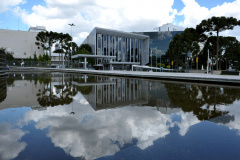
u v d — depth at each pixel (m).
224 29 33.16
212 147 2.00
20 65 52.41
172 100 5.35
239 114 3.63
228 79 10.81
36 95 6.15
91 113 3.71
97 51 71.31
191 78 12.97
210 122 3.03
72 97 5.80
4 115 3.50
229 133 2.46
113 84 10.45
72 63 51.62
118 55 78.06
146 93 6.84
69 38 59.59
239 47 49.78
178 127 2.78
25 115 3.51
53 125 2.89
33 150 2.01
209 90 7.81
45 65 54.09
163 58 85.00
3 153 1.92
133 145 2.11
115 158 1.79
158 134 2.48
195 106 4.49
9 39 88.19
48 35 59.31
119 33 75.25
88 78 16.02
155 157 1.79
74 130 2.66
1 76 17.42
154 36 87.19
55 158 1.82
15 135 2.45
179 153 1.87
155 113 3.75
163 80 14.01
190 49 37.31
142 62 87.50
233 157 1.76
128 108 4.23
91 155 1.88
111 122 3.08
